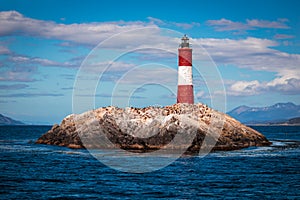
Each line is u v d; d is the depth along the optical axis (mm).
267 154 54812
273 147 64875
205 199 28562
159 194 29922
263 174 38312
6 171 39062
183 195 29672
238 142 62031
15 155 51594
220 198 28844
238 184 33562
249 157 51031
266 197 29172
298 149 62844
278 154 54969
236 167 42500
